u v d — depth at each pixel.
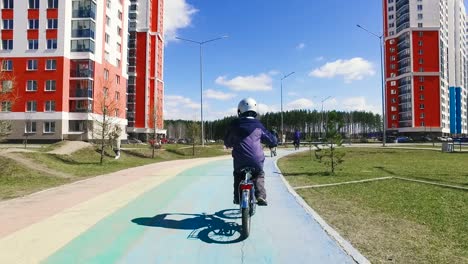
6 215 6.64
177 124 131.75
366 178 12.30
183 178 12.15
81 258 4.43
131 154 25.95
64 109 47.06
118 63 57.34
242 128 5.78
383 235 5.48
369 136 120.62
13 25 47.53
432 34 100.00
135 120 86.06
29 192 9.39
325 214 6.89
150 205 7.58
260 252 4.66
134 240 5.14
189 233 5.50
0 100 15.93
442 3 105.44
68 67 47.94
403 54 103.38
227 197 8.53
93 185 10.49
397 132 105.62
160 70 94.25
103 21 52.00
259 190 5.73
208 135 130.50
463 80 127.81
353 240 5.22
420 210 7.23
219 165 17.86
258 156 5.66
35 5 47.50
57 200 8.13
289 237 5.30
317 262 4.33
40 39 47.25
